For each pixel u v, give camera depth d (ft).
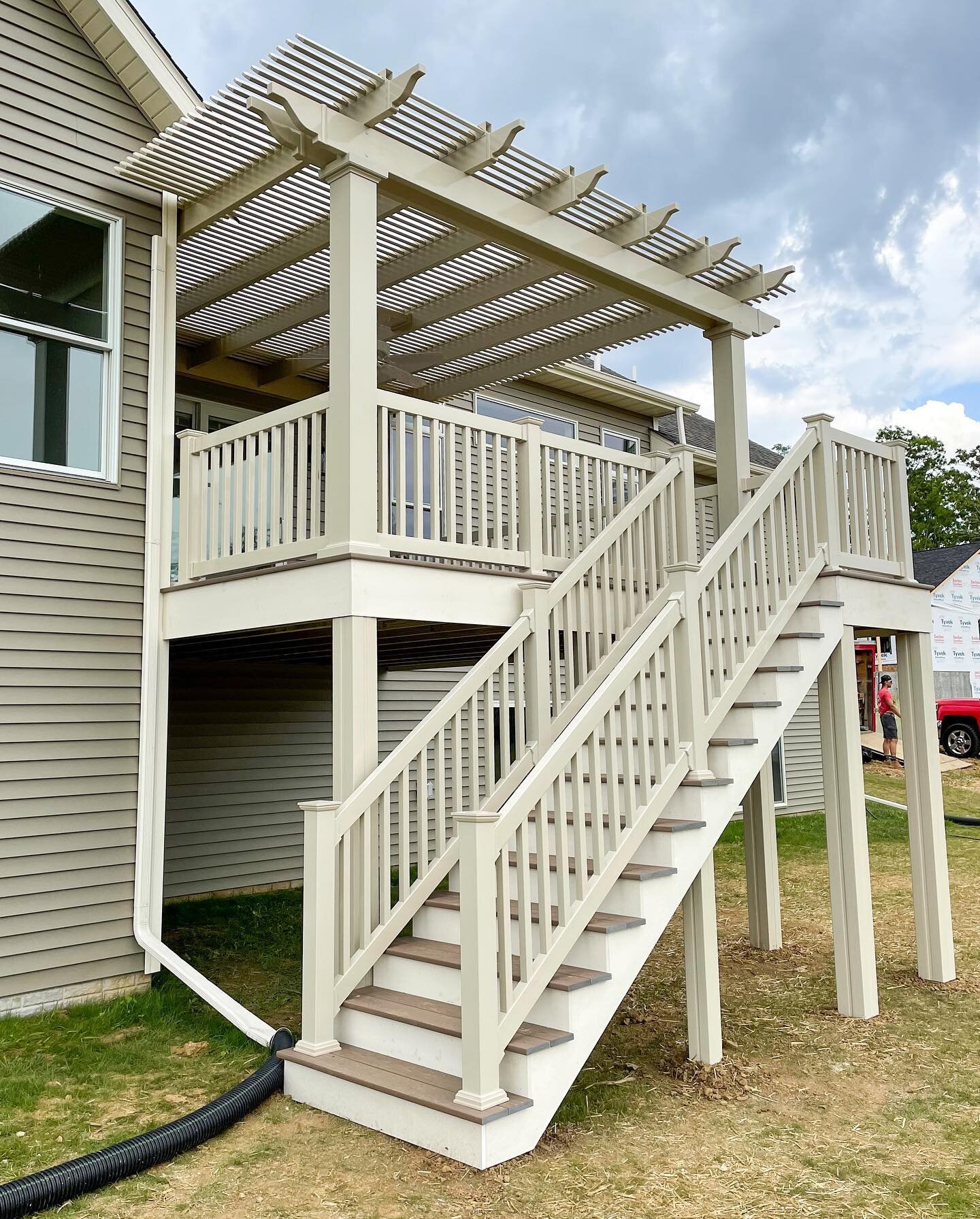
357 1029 13.83
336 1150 11.78
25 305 18.20
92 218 19.17
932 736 20.30
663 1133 12.54
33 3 18.57
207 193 19.20
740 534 16.60
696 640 15.39
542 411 38.60
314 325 24.88
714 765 15.70
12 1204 10.12
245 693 28.78
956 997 18.88
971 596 91.45
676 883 14.21
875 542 20.02
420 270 21.01
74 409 18.85
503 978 11.76
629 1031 16.97
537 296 23.45
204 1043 15.89
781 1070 15.01
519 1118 11.58
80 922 17.89
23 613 17.65
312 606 15.78
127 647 18.98
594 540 18.71
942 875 20.01
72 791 17.99
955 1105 13.64
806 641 17.44
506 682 16.51
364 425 15.55
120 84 19.77
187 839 27.14
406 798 14.90
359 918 14.51
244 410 28.50
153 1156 11.32
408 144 16.38
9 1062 14.82
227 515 18.29
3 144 17.98
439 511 16.97
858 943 17.67
